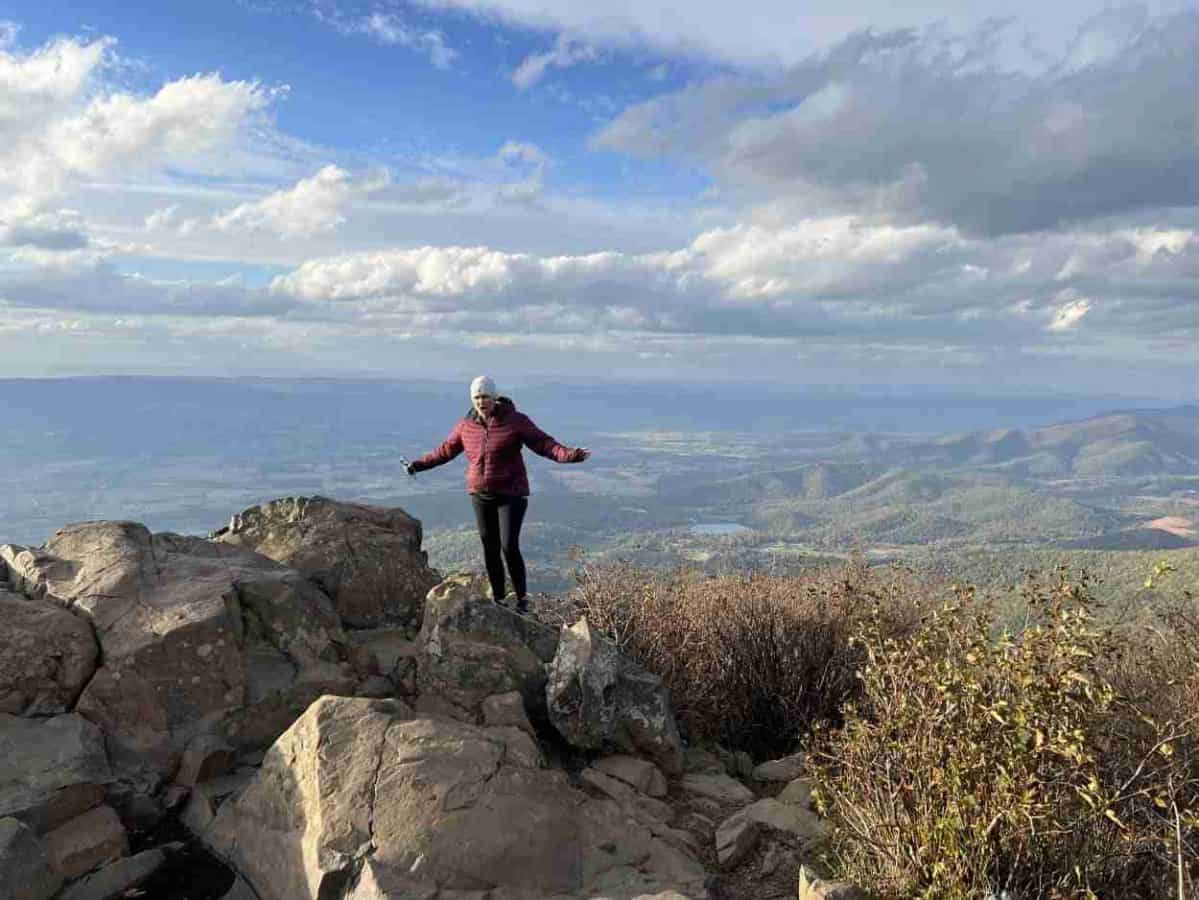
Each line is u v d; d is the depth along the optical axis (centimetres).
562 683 529
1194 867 363
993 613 417
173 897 370
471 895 348
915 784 367
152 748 440
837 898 351
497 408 663
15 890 333
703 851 446
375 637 628
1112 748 399
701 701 653
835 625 668
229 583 520
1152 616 489
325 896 347
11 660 435
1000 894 330
